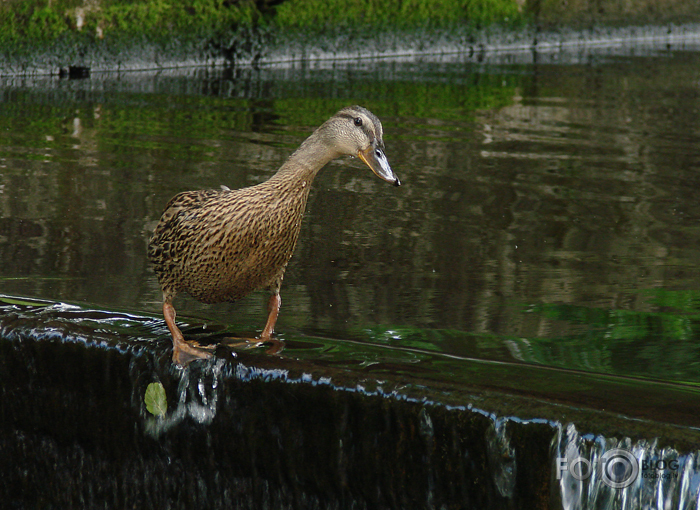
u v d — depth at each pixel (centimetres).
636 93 1786
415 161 1245
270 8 2075
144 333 688
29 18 1802
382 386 589
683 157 1305
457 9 2308
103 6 1872
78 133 1338
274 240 632
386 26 2219
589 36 2502
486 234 975
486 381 600
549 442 540
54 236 925
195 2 1973
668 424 532
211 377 637
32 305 740
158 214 1009
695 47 2484
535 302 786
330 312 754
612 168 1238
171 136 1341
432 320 739
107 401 674
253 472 638
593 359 660
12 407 711
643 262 896
